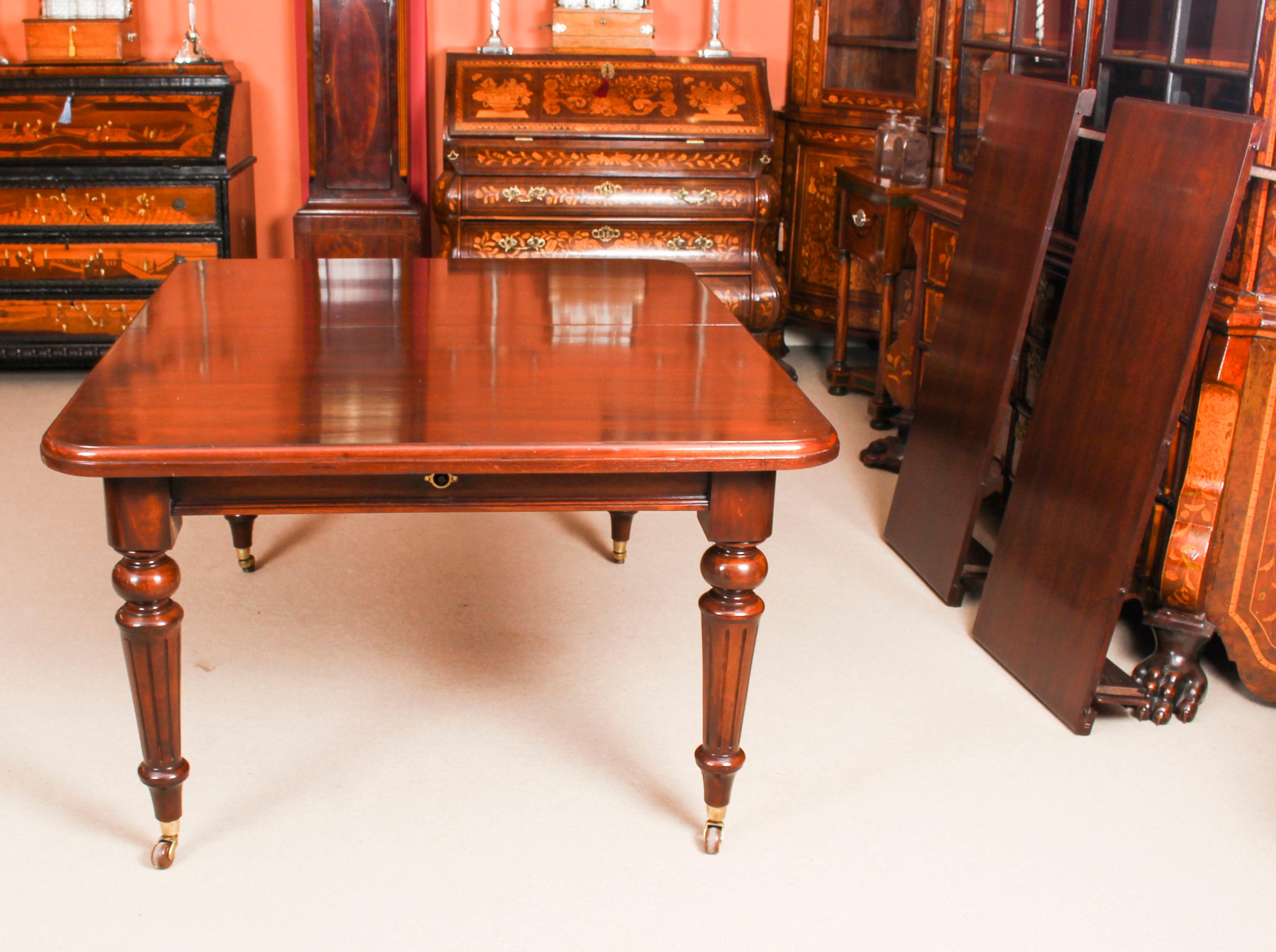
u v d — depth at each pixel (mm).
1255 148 2281
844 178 4492
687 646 2908
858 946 1961
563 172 4625
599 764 2430
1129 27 2830
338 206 4867
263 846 2160
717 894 2072
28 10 4910
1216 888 2125
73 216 4516
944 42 3670
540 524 3617
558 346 2375
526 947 1938
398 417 1929
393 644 2877
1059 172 2846
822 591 3230
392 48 4750
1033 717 2654
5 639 2844
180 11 5012
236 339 2355
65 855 2125
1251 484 2547
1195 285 2379
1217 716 2699
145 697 1977
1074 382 2752
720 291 4742
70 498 3697
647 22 4871
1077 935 1999
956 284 3332
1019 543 2871
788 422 1960
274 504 1896
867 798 2348
